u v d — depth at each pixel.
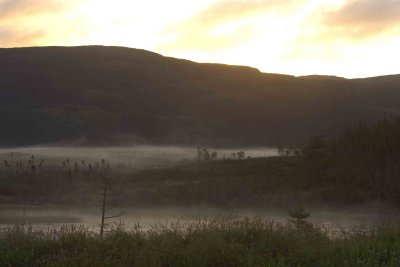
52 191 134.75
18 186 144.62
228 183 131.00
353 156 128.38
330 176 123.25
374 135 138.62
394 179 105.38
